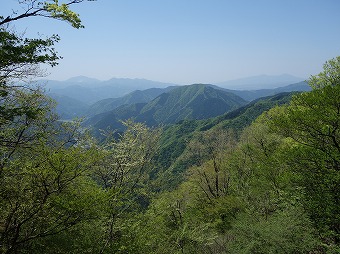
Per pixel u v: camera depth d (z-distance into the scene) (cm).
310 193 1463
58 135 1334
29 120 1157
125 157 1645
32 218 996
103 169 1605
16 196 987
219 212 2562
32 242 1054
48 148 1116
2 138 1092
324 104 1342
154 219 1886
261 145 2675
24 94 1162
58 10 927
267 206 1841
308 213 1490
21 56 873
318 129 1382
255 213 1802
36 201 1008
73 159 1020
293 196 1561
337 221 1352
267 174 1969
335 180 1323
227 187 3155
